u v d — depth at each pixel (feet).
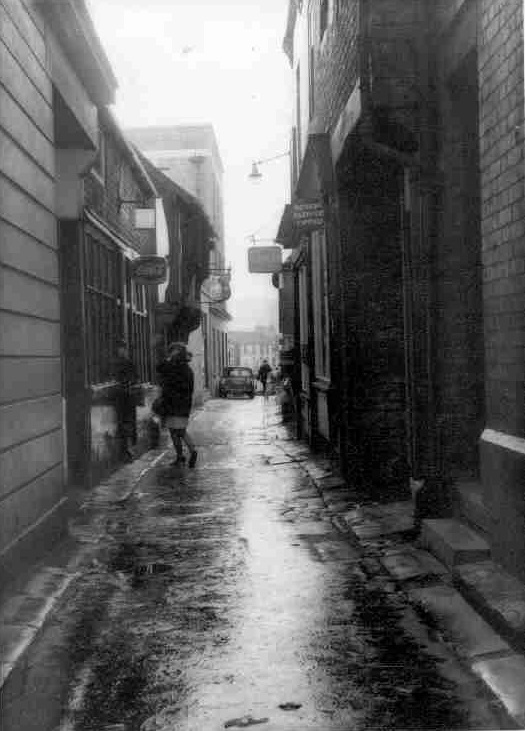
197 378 106.73
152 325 63.77
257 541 25.90
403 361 34.45
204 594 20.22
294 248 60.64
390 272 34.55
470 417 24.40
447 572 20.65
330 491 34.19
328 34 37.96
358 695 14.07
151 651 16.37
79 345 36.58
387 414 34.45
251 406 109.29
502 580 18.03
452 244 24.43
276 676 14.97
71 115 29.40
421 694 14.07
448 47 23.50
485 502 20.03
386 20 25.20
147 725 13.08
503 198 18.22
